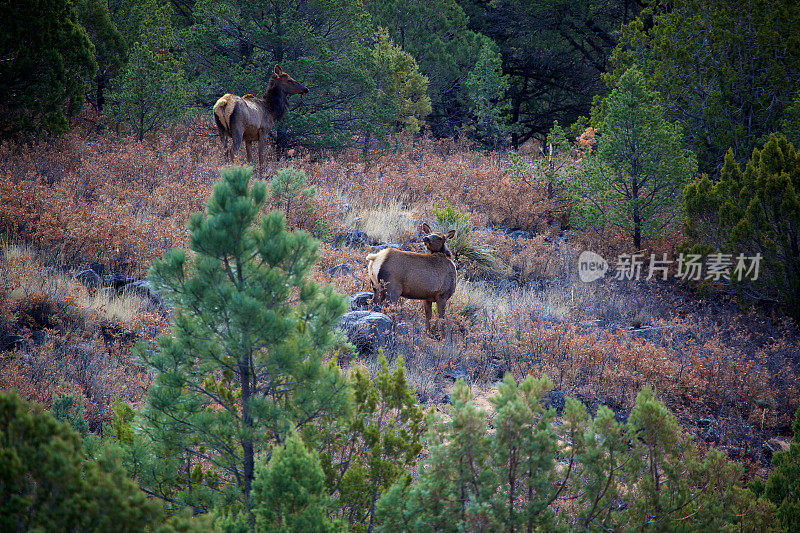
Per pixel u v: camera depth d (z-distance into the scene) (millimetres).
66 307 10727
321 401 5352
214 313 5133
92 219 13570
